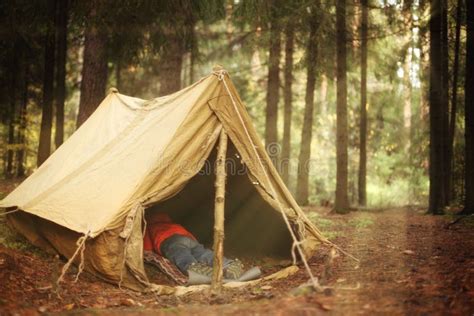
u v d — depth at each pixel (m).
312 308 4.21
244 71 19.05
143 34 11.91
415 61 12.95
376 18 13.30
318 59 12.68
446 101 12.12
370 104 17.30
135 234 5.60
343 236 8.64
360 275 5.42
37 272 5.68
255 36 13.73
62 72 12.52
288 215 6.37
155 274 6.35
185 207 8.06
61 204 6.39
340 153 12.51
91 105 11.34
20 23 11.80
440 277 5.05
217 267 5.45
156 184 5.82
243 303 4.69
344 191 12.45
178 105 6.38
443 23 11.67
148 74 18.05
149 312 4.45
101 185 6.21
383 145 18.23
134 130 6.88
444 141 12.23
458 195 13.86
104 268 5.52
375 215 11.74
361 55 14.12
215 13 12.62
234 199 7.41
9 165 15.47
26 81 15.74
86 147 7.53
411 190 16.44
